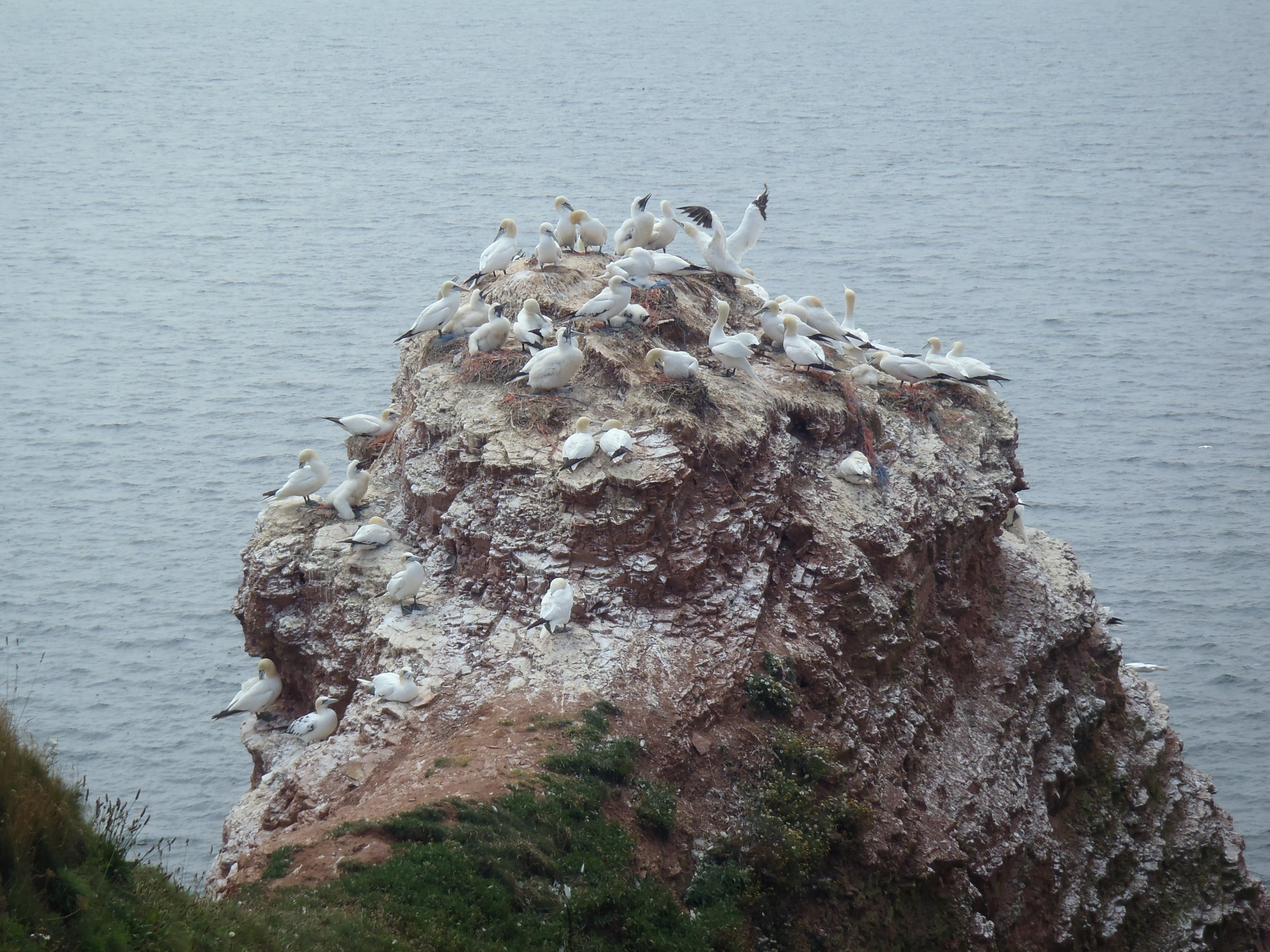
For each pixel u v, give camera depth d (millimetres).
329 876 20812
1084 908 33906
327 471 33188
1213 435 105062
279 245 174250
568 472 28297
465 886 20734
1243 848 41656
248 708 30219
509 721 24672
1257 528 87625
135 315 140250
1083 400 113375
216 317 138000
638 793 23969
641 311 33250
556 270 36938
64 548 81625
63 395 112062
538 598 27578
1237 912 39156
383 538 31078
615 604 27469
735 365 32438
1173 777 41875
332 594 30578
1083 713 38844
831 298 142000
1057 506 91625
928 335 130375
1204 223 192250
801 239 170250
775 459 30797
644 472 27891
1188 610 77625
